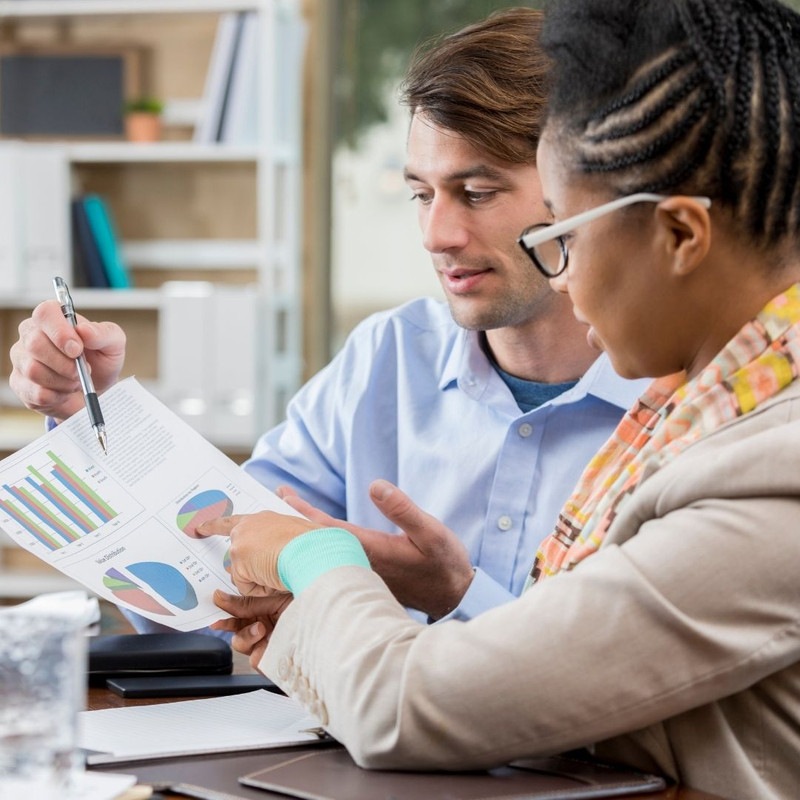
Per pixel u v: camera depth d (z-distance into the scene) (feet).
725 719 3.39
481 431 6.10
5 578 13.85
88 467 4.66
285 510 4.68
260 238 14.17
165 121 14.51
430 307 6.66
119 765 3.51
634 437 4.06
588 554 3.65
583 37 3.40
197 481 4.69
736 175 3.21
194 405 13.29
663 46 3.25
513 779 3.33
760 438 3.17
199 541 4.55
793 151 3.23
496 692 3.19
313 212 15.01
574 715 3.17
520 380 6.11
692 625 3.11
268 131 13.53
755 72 3.22
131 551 4.47
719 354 3.43
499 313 5.67
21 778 2.49
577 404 5.85
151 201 14.75
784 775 3.36
